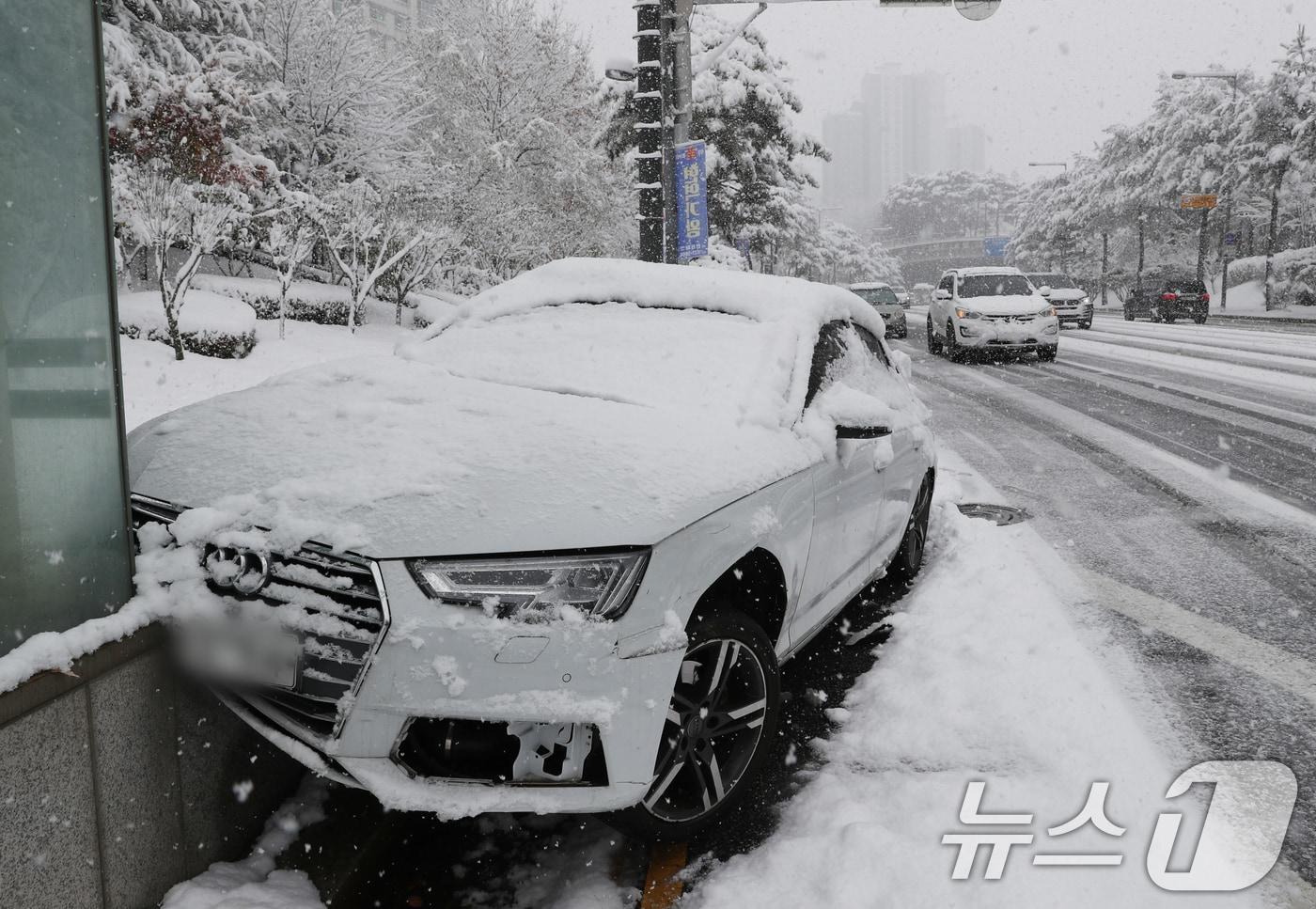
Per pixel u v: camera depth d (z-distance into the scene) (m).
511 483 2.70
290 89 21.31
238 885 2.67
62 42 2.15
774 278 4.38
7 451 2.10
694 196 12.27
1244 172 52.03
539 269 4.70
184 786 2.62
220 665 2.54
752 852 2.87
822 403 3.88
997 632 4.33
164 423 3.32
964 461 9.00
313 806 3.08
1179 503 7.22
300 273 20.67
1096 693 3.74
